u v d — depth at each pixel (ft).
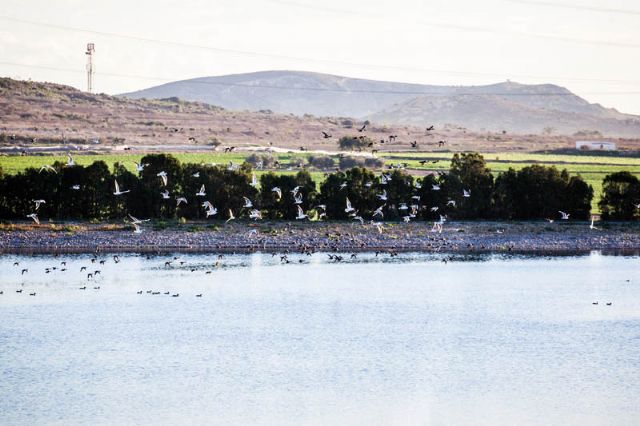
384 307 396.57
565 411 269.03
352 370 306.96
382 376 300.81
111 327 360.07
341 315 381.60
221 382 293.84
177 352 326.24
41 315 378.94
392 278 460.55
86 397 279.08
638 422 261.65
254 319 374.02
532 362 316.81
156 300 407.64
